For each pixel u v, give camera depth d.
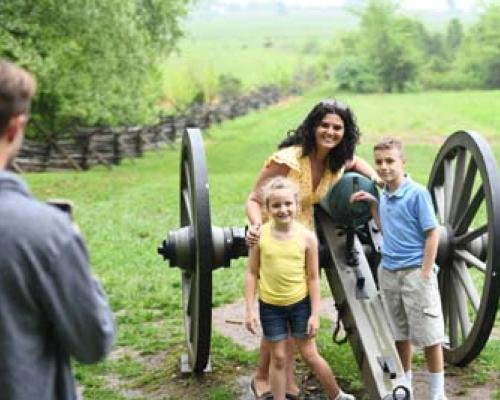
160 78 30.98
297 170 4.62
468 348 5.02
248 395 5.00
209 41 136.38
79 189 17.83
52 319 2.06
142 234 11.46
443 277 5.25
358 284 4.44
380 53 63.41
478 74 62.72
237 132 33.41
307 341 4.34
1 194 2.03
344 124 4.56
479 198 4.82
